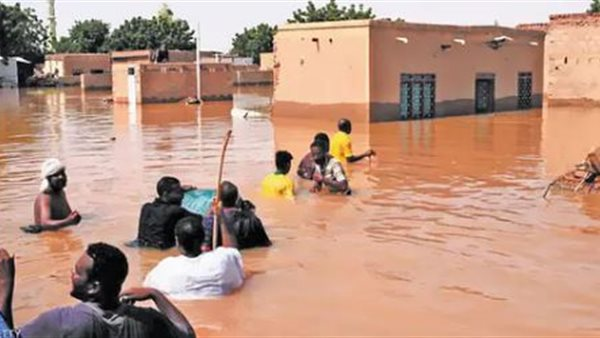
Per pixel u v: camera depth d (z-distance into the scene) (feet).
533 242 30.30
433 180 45.19
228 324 21.50
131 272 26.32
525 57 110.11
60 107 123.85
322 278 25.71
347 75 87.66
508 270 26.53
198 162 53.21
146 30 271.90
